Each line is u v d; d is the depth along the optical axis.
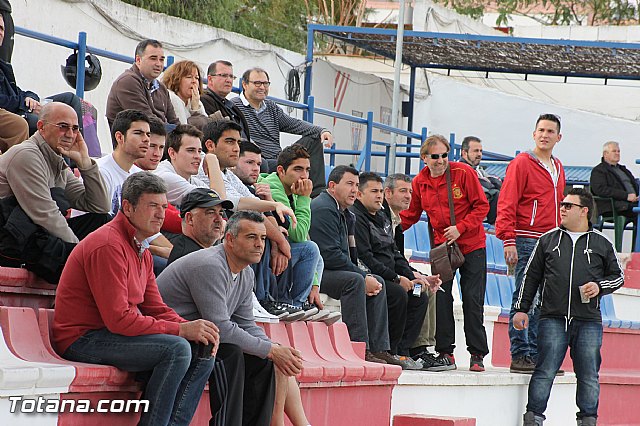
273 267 12.22
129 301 9.09
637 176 32.69
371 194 14.64
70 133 10.09
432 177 15.91
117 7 20.81
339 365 12.38
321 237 13.64
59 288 9.10
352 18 35.00
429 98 33.00
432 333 15.78
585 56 28.11
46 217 9.66
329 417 12.27
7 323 8.77
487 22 45.34
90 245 8.96
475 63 30.27
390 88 31.52
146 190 9.12
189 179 12.51
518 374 16.28
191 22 23.14
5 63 11.91
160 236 11.18
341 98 28.84
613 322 20.19
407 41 27.89
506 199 16.05
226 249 10.23
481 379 15.35
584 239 15.55
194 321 9.30
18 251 9.48
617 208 25.02
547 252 15.63
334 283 13.62
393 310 14.59
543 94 35.72
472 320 15.90
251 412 10.37
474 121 32.91
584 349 15.56
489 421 15.66
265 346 10.20
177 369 8.95
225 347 9.95
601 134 32.88
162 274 10.19
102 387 8.88
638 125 32.69
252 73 16.80
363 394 12.95
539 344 15.70
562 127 32.97
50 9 18.86
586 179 30.06
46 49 18.84
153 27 21.94
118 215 9.22
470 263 15.84
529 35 40.38
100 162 11.43
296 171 13.15
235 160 12.98
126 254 9.05
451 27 35.06
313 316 12.68
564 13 44.94
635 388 18.92
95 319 9.05
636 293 22.31
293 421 10.98
